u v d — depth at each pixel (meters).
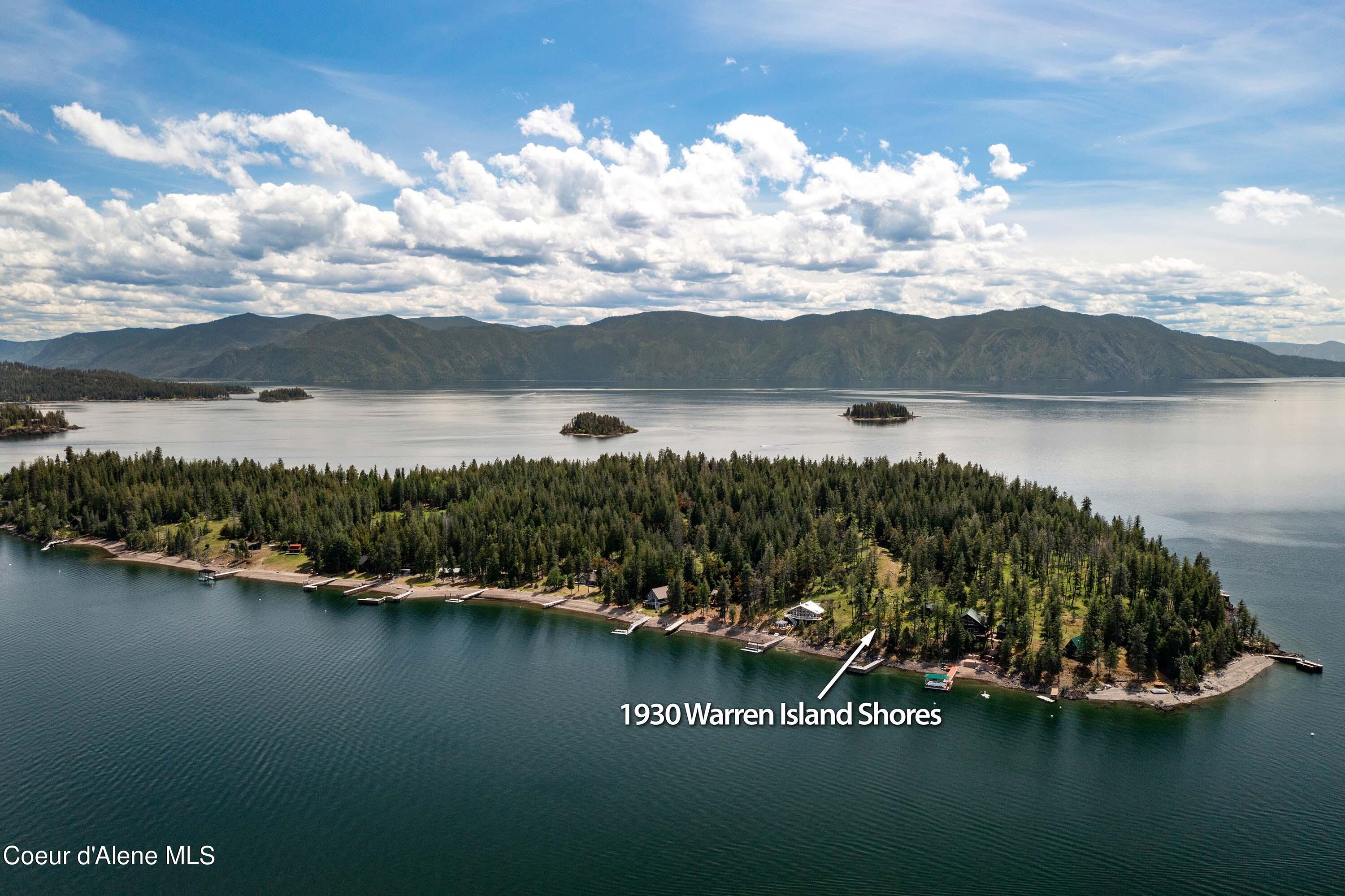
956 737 132.00
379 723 139.62
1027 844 106.81
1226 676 148.38
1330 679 147.75
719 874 102.12
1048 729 133.88
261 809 116.00
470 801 117.44
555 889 100.00
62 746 131.75
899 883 99.88
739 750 129.62
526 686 152.62
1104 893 97.81
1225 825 110.12
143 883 101.19
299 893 99.88
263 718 141.25
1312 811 112.31
